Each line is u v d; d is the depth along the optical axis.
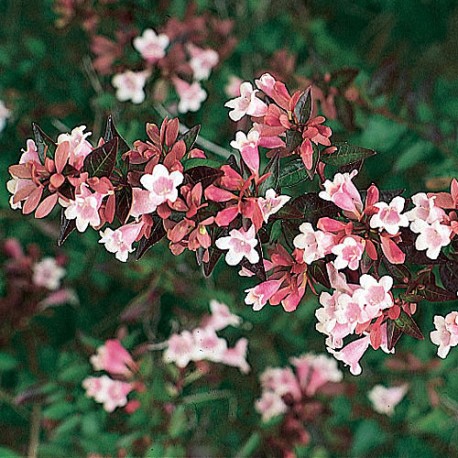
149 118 0.86
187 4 0.88
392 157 0.89
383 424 0.88
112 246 0.56
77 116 0.96
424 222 0.55
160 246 0.85
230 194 0.55
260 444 0.86
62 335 1.02
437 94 0.91
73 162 0.55
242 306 0.89
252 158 0.56
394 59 0.80
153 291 0.86
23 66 0.95
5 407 0.98
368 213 0.55
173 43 0.85
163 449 0.83
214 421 0.89
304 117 0.57
